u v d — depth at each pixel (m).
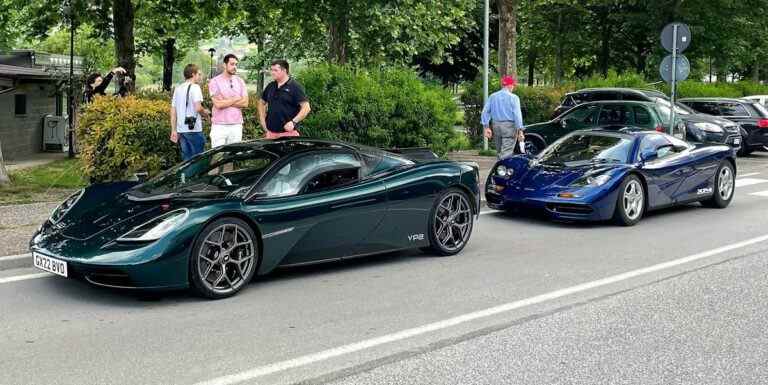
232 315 5.67
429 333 5.26
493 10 32.91
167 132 11.57
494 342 5.07
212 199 6.23
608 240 8.88
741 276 7.07
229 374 4.42
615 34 36.00
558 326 5.46
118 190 7.02
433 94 14.37
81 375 4.39
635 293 6.42
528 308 5.93
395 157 7.64
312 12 17.36
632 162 10.12
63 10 17.61
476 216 8.23
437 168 7.80
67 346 4.92
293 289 6.48
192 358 4.70
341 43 20.52
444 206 7.86
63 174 14.45
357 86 13.50
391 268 7.32
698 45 31.66
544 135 17.72
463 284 6.69
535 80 54.34
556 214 9.66
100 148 11.60
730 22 30.88
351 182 7.10
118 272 5.73
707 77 50.06
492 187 10.38
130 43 17.88
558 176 9.93
